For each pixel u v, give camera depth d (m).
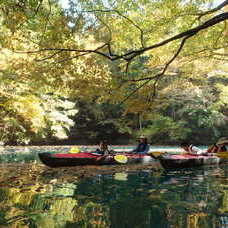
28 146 19.45
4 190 4.77
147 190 5.02
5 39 6.43
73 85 6.32
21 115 13.61
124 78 6.36
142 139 10.24
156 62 8.99
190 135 23.66
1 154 12.77
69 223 3.13
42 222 3.13
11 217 3.29
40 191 4.78
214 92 22.75
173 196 4.55
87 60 6.20
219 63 10.59
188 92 19.89
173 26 8.36
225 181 6.09
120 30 7.77
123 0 6.90
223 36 8.21
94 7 6.44
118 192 4.82
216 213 3.59
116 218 3.35
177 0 6.91
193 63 9.91
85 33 6.20
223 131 23.42
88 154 8.88
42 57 6.58
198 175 7.03
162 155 8.38
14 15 4.84
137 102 6.41
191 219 3.34
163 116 23.02
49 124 17.28
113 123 25.22
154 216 3.46
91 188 5.14
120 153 9.68
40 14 5.51
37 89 11.33
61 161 8.29
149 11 7.40
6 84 11.38
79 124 26.12
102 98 6.79
